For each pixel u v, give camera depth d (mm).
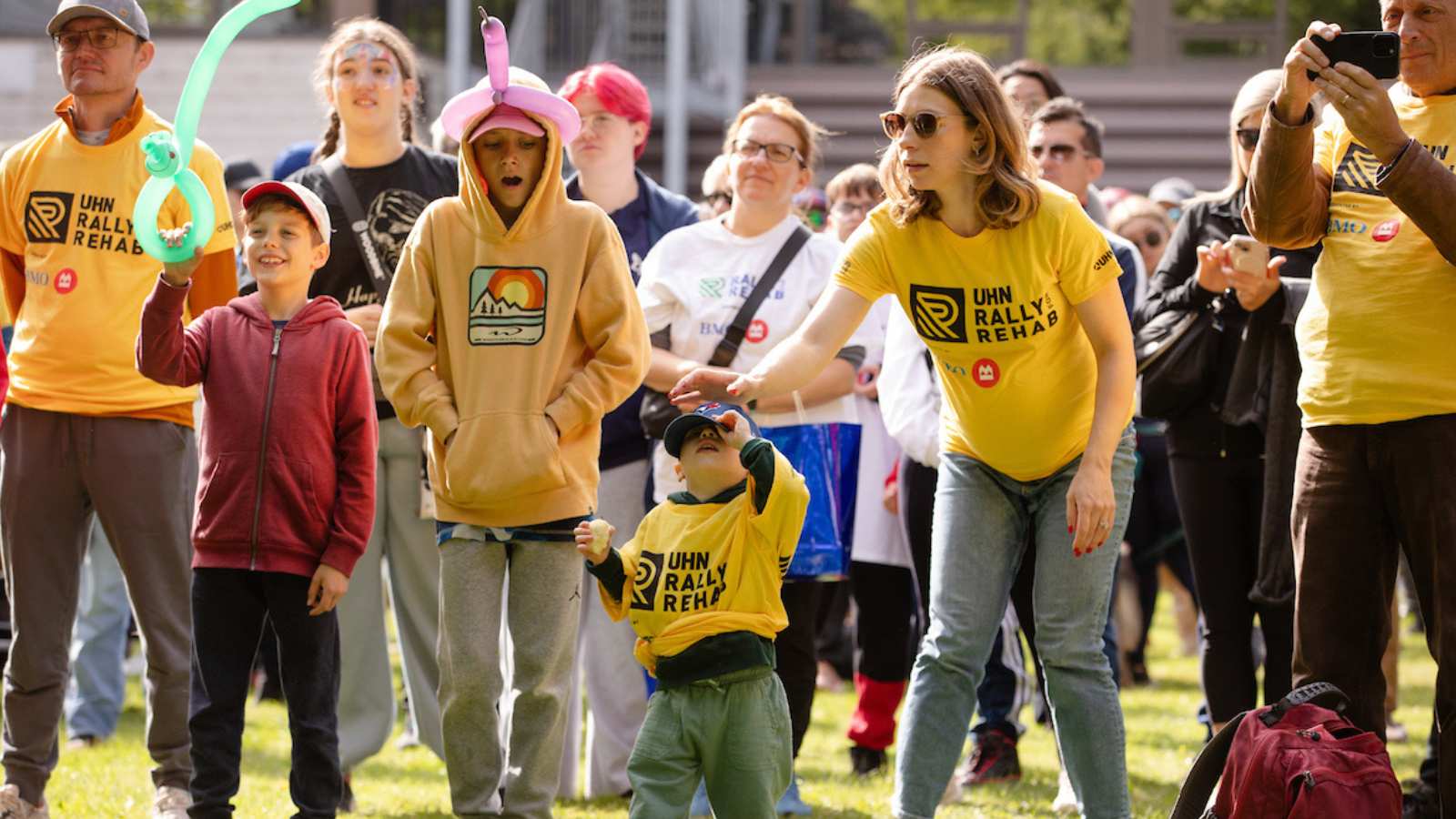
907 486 10289
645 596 7449
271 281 8297
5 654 12977
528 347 8023
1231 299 9766
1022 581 9461
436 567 10148
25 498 8922
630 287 8250
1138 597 16078
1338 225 7746
